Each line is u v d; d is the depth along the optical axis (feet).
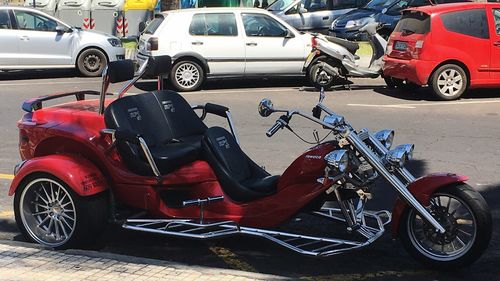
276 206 15.31
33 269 13.89
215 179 16.12
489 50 38.22
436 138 28.86
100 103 16.76
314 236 16.47
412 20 39.65
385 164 14.67
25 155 17.67
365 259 15.83
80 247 16.46
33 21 52.31
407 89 43.70
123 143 16.17
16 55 51.70
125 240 17.31
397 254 16.12
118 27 72.08
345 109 36.47
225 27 44.16
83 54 53.01
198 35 43.78
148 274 13.56
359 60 50.85
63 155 16.60
